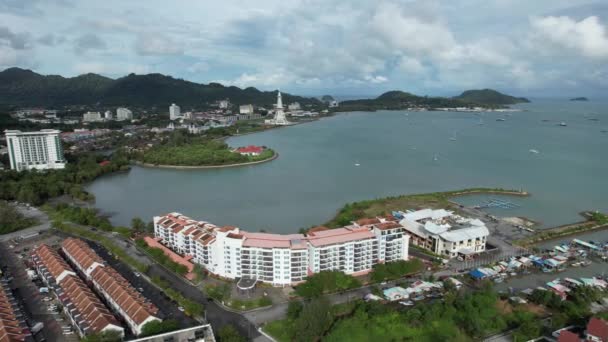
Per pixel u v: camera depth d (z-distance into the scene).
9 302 165.50
